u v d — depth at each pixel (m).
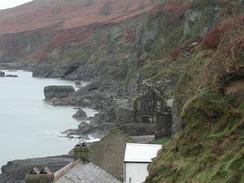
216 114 29.20
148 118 84.94
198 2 130.12
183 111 32.31
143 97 85.25
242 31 34.22
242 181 22.45
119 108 94.38
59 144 90.62
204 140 28.59
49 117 123.06
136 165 36.97
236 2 108.81
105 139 46.09
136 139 66.94
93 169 32.94
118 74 172.12
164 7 157.75
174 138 33.78
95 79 189.88
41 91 181.50
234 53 30.92
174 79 88.00
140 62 148.75
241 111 27.53
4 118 122.31
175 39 138.12
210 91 30.86
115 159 44.88
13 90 185.50
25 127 109.19
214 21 119.88
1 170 69.62
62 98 153.12
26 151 85.25
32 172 26.83
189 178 26.53
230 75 30.52
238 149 24.97
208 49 59.59
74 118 120.31
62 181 30.89
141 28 159.50
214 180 23.97
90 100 143.75
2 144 91.19
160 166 31.33
